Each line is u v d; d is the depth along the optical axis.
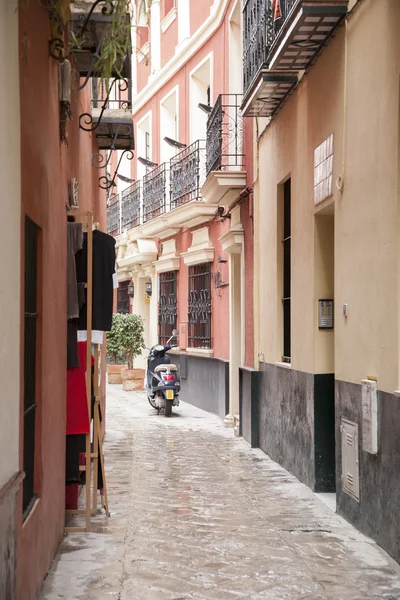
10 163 4.18
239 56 16.39
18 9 4.48
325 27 8.23
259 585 5.84
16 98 4.37
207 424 16.56
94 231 7.81
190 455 12.29
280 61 9.36
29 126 4.98
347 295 7.82
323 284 9.43
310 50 8.91
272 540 7.13
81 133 9.74
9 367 4.17
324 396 9.43
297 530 7.50
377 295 6.88
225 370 16.88
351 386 7.66
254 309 13.10
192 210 18.31
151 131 24.31
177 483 9.96
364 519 7.29
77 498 8.19
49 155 6.05
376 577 6.02
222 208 16.78
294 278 10.41
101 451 8.23
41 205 5.57
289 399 10.71
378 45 6.88
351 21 7.68
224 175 14.12
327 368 9.45
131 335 25.33
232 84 16.31
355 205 7.55
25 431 5.11
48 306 5.98
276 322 11.60
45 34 5.83
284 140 10.98
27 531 4.85
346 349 7.85
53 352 6.35
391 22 6.55
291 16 8.19
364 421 7.04
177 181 20.61
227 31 16.70
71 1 6.46
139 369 24.75
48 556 6.07
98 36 7.46
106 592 5.64
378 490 6.86
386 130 6.66
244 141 14.44
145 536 7.27
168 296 22.75
